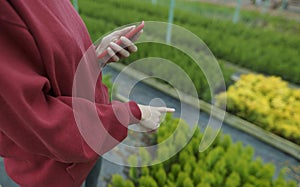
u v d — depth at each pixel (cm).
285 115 382
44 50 78
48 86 81
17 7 72
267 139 376
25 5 74
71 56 88
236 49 599
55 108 81
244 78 464
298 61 580
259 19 1041
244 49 609
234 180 229
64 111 81
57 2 93
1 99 73
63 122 80
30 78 74
